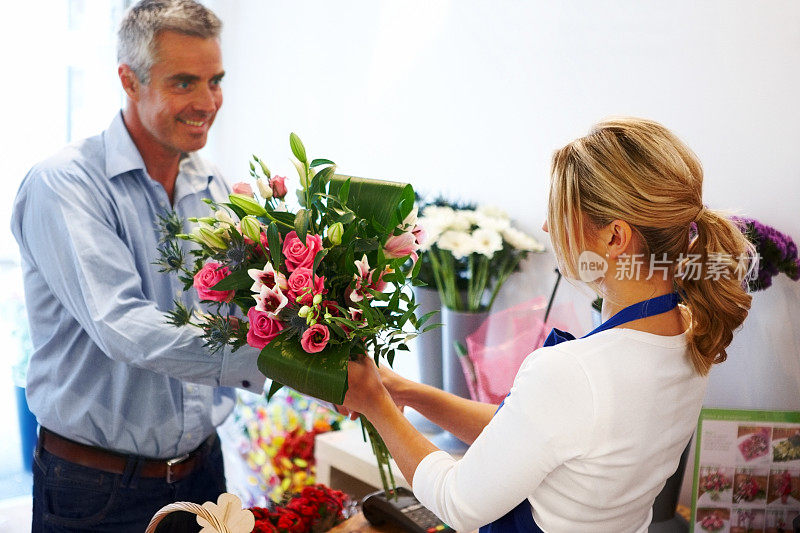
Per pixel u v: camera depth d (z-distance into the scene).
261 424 2.54
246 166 3.53
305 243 1.12
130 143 1.66
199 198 1.85
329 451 2.17
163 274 1.73
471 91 2.37
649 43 1.88
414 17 2.55
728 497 1.55
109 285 1.53
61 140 3.44
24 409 3.12
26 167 3.36
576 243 1.02
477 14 2.32
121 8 3.47
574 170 1.01
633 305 1.02
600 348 0.98
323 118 3.02
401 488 1.68
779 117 1.65
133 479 1.66
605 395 0.95
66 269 1.54
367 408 1.19
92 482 1.64
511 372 1.88
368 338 1.19
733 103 1.72
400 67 2.63
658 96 1.87
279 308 1.08
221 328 1.21
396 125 2.68
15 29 3.30
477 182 2.38
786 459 1.56
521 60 2.20
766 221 1.69
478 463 1.01
